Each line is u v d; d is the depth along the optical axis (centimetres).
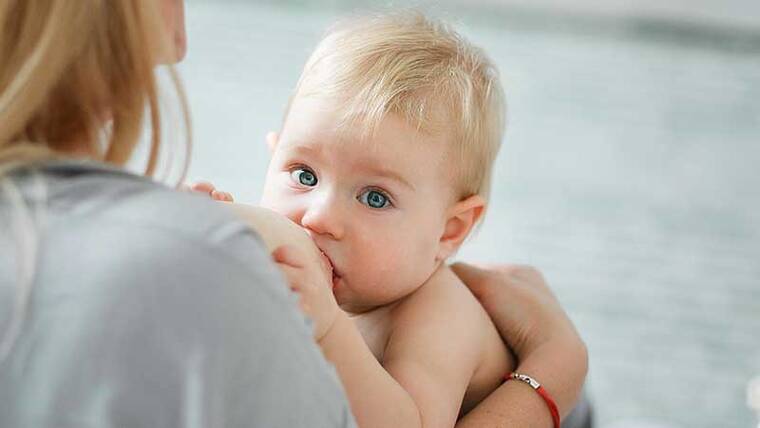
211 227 81
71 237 78
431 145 135
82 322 76
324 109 133
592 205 489
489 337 141
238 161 477
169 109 91
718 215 492
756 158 555
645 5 783
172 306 77
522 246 442
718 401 347
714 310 409
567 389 138
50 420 76
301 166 134
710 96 640
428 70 138
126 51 85
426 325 133
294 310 84
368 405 108
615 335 385
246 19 686
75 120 86
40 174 81
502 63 660
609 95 626
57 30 81
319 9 727
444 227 142
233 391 79
